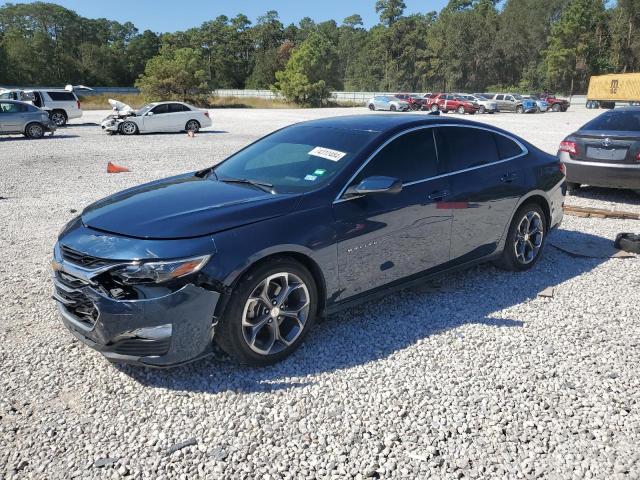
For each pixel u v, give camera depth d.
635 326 4.15
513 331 4.06
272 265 3.40
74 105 27.41
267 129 25.14
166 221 3.34
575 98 66.94
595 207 8.23
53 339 3.98
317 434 2.89
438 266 4.50
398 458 2.71
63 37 124.19
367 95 75.00
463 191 4.53
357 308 4.47
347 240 3.76
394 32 103.69
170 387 3.34
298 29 148.25
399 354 3.71
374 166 4.03
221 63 122.38
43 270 5.47
